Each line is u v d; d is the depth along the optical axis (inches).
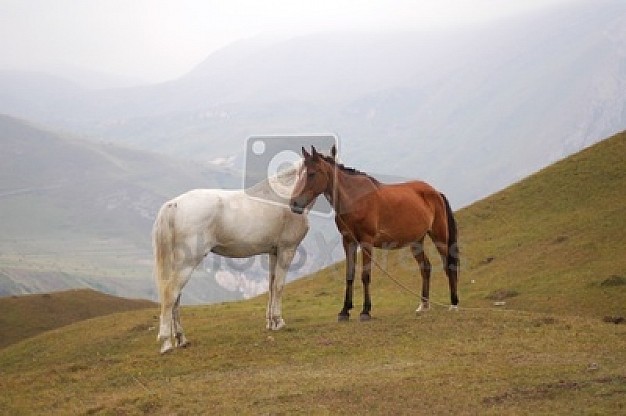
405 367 572.4
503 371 530.0
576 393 461.1
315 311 1125.7
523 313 808.9
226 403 506.3
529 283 1190.9
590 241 1320.1
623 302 989.8
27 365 1043.9
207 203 692.1
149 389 573.9
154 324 1178.6
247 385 553.0
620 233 1317.7
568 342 641.6
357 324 768.3
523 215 1678.2
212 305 1524.4
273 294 783.7
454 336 690.2
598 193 1628.9
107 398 557.6
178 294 719.1
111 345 1035.9
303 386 534.9
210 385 564.1
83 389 608.7
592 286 1087.0
